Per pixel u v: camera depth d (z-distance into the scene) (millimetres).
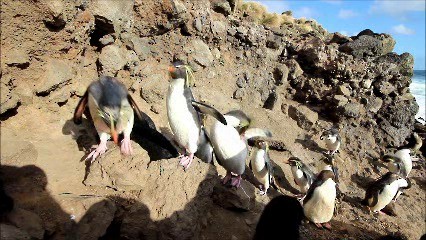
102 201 1093
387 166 2836
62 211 1029
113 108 1139
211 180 1364
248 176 2045
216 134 1578
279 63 3080
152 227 1181
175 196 1253
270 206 939
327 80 3082
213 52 2682
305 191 2107
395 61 3229
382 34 3348
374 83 3223
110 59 1784
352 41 3260
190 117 1399
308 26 3945
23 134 1263
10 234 849
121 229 1161
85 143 1374
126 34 1992
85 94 1198
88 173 1196
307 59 3115
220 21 2824
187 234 1235
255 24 3098
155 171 1288
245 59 2879
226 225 1464
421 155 3357
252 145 2174
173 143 1784
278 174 2215
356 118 3025
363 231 1983
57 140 1327
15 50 1284
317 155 2580
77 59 1643
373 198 2213
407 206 2521
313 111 2973
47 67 1406
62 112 1456
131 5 1992
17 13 1260
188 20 2455
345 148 2877
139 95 1947
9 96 1216
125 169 1212
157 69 2184
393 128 3148
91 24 1679
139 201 1198
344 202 2293
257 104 2760
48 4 1329
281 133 2605
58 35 1460
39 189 1083
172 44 2393
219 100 2404
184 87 1396
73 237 1017
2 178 1051
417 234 2195
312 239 1736
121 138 1327
